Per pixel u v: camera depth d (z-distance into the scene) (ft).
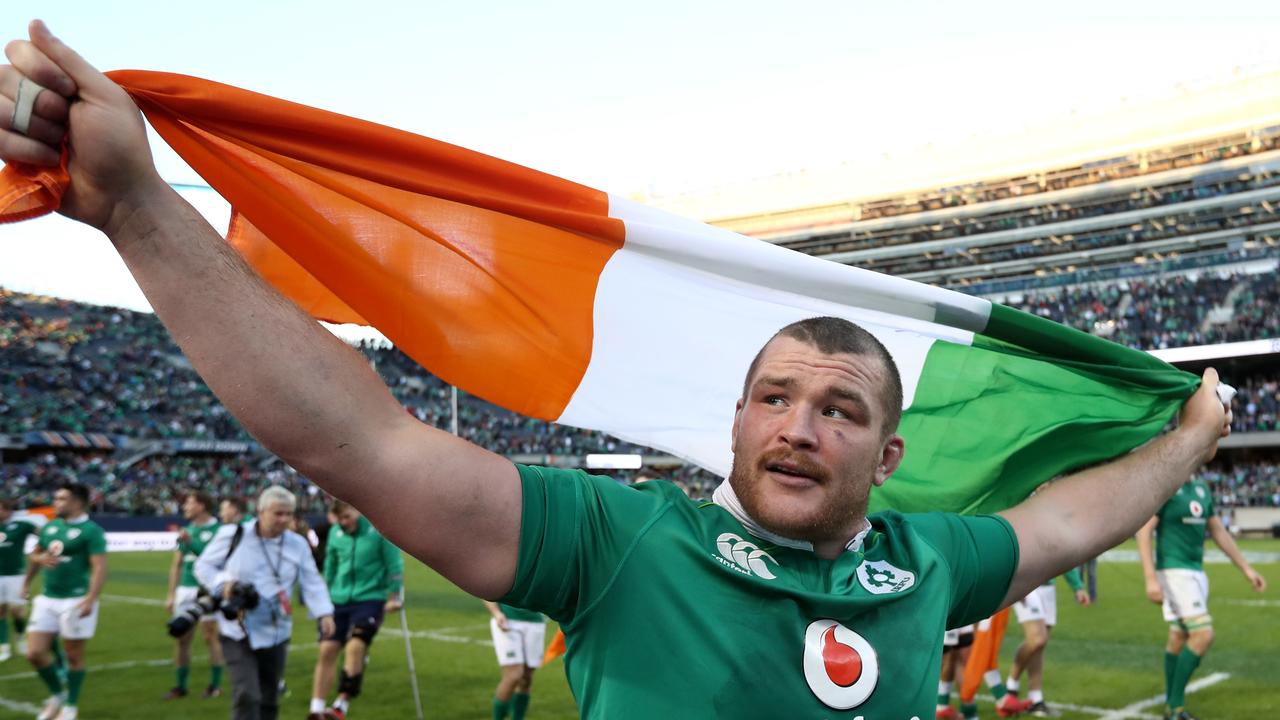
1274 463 131.34
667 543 5.19
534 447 152.15
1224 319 143.23
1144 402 8.27
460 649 40.16
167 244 4.55
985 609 6.46
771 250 6.62
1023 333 7.78
